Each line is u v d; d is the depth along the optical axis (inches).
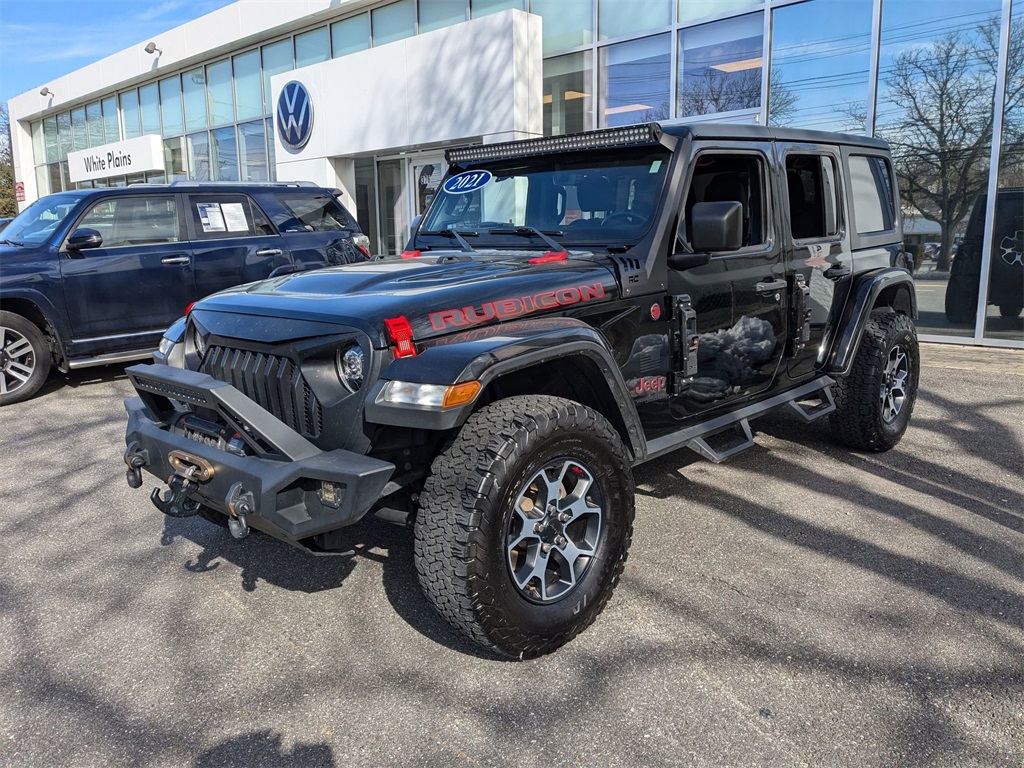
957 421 215.0
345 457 97.2
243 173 658.8
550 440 100.1
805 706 94.8
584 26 402.3
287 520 96.0
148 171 751.7
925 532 144.8
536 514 103.8
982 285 308.5
